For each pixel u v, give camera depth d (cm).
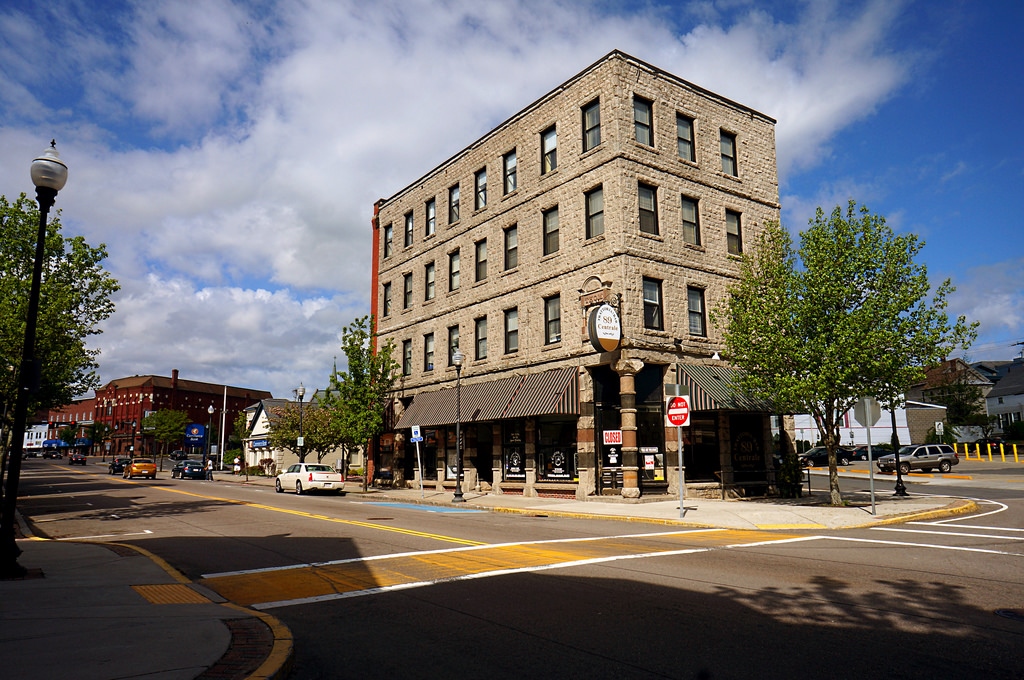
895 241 1917
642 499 2156
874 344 1812
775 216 2731
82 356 2325
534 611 734
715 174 2555
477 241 2944
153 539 1475
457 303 3027
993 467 4328
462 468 2892
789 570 955
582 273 2370
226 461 7938
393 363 3456
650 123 2417
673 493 2241
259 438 6719
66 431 12225
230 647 572
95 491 3522
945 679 508
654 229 2353
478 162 2977
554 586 861
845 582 865
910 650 579
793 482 2339
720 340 2441
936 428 5666
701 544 1253
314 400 5278
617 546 1227
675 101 2480
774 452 2777
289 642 592
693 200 2492
